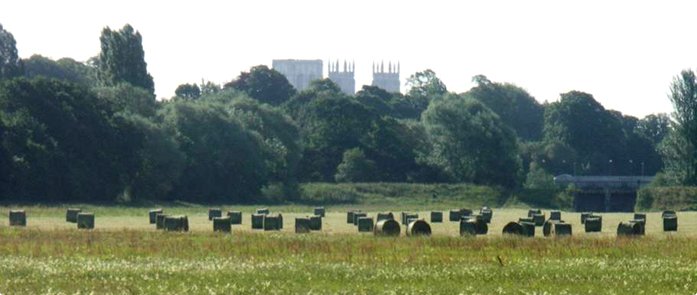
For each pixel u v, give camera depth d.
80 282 136.25
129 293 126.44
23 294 125.12
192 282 136.62
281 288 130.62
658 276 143.62
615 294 126.69
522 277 142.62
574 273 147.00
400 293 126.69
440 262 164.12
